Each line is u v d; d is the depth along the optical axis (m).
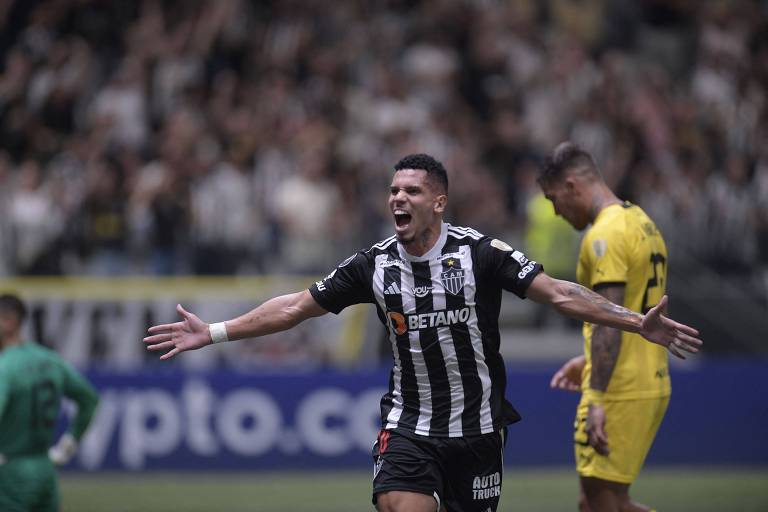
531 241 38.50
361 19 52.59
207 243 39.47
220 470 35.91
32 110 46.50
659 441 38.03
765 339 39.00
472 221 41.94
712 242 41.00
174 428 35.91
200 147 44.56
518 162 47.84
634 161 48.31
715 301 39.09
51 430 22.23
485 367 16.55
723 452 38.19
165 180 40.72
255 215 41.78
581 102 51.31
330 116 47.94
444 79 50.75
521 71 52.38
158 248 39.38
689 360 38.53
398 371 16.78
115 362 36.25
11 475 21.47
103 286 36.50
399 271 16.48
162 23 50.44
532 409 37.69
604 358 18.66
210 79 48.81
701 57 57.03
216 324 16.80
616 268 18.73
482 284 16.34
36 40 48.66
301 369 36.94
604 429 18.91
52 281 36.31
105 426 35.62
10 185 41.53
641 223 19.25
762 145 53.84
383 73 49.22
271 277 38.78
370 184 44.66
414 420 16.61
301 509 30.25
